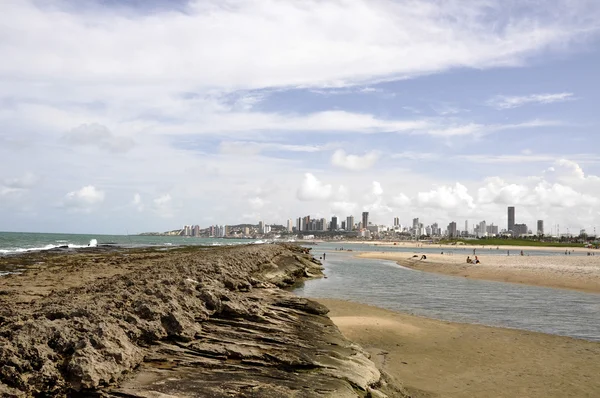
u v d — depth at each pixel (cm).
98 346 858
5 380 725
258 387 880
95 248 9419
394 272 6247
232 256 4512
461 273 5856
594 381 1498
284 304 1836
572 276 4875
